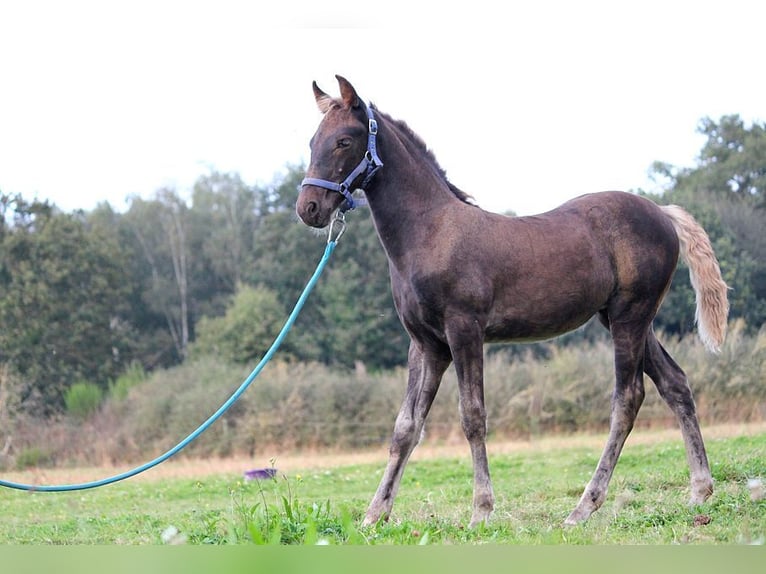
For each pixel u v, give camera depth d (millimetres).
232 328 30625
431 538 5199
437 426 18469
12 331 29234
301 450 19641
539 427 18906
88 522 8078
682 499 6824
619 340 6438
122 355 33219
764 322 23344
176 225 40562
